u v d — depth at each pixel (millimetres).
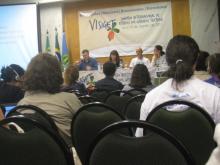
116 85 4648
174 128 1724
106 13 8922
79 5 9047
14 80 3838
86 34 9055
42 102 2186
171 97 1880
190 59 1914
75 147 2188
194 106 1715
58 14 8992
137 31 8789
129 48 8844
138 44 8805
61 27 9000
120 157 1165
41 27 9094
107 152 1175
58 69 2293
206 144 1716
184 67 1870
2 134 1300
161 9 8672
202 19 8461
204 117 1692
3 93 3770
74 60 9133
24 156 1299
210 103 1836
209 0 8391
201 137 1713
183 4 8555
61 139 1296
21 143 1290
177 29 8625
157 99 1914
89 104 2092
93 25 9016
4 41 8883
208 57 3361
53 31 9039
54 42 9047
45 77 2213
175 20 8617
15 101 3760
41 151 1290
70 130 2193
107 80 4691
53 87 2250
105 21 8945
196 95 1850
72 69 4609
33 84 2225
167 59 1973
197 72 3449
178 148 1134
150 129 1149
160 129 1140
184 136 1725
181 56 1908
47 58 2266
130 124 1161
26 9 8805
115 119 2047
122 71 6707
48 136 1285
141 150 1149
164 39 8695
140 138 1153
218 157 671
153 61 7820
